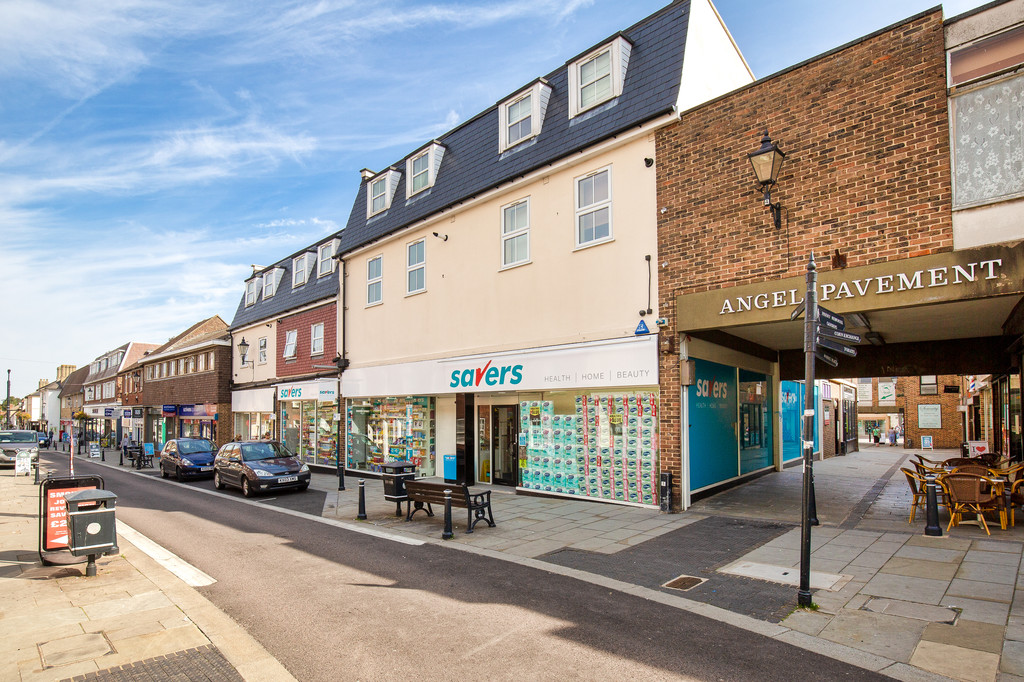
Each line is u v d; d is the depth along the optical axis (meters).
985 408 18.84
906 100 7.77
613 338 10.95
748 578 6.39
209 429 28.36
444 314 15.10
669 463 10.17
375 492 14.77
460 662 4.52
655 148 10.60
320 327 21.05
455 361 14.29
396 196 17.94
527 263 12.80
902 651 4.49
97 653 4.74
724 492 12.12
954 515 8.24
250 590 6.48
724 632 4.98
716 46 12.02
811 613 5.31
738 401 13.33
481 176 14.09
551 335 12.18
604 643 4.81
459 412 15.25
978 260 7.06
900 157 7.79
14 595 6.29
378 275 18.22
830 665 4.32
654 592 6.06
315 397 20.50
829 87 8.52
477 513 9.53
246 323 26.28
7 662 4.56
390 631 5.18
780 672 4.23
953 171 7.30
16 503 13.87
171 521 11.09
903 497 11.45
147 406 38.28
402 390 16.19
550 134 12.62
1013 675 4.04
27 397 94.56
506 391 13.01
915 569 6.40
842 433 24.55
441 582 6.63
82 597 6.21
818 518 9.39
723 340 11.52
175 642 4.97
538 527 9.45
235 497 14.66
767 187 8.73
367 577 6.92
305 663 4.55
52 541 7.91
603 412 11.45
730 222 9.52
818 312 5.62
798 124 8.81
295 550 8.38
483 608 5.73
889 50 7.96
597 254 11.41
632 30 11.97
